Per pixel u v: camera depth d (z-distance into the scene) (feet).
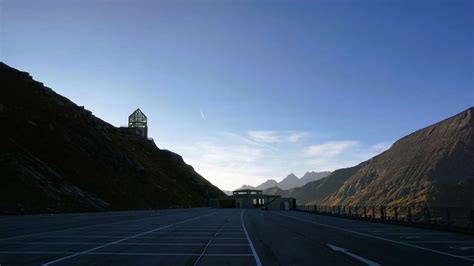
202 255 52.44
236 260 48.11
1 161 200.85
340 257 50.47
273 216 196.75
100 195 258.98
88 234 81.61
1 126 234.17
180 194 479.82
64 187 220.23
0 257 47.85
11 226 100.68
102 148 329.72
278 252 55.57
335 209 192.54
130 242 67.62
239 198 538.47
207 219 160.66
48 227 98.94
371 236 80.79
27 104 281.54
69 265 42.80
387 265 44.11
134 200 298.97
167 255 52.08
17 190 183.62
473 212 82.53
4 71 324.39
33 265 42.19
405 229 101.35
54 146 260.62
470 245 63.57
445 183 502.38
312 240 72.69
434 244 65.21
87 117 370.73
